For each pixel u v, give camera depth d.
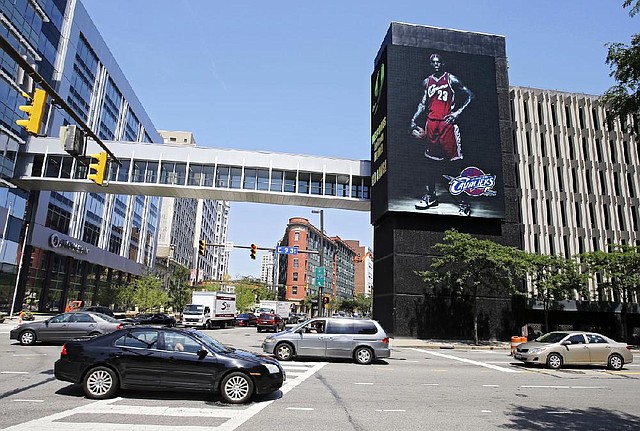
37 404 8.43
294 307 106.88
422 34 36.53
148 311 55.78
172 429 6.96
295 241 114.62
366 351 16.86
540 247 38.44
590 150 41.47
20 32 37.94
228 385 9.09
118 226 65.62
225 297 40.53
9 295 39.84
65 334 18.81
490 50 38.00
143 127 73.94
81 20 49.00
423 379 13.48
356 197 40.38
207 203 133.62
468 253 28.91
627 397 11.45
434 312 32.62
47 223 45.44
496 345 29.19
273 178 40.19
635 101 9.59
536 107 41.34
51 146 39.28
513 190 36.09
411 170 33.56
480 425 8.02
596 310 36.94
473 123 35.03
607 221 40.56
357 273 186.00
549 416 8.98
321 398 9.96
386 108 34.81
